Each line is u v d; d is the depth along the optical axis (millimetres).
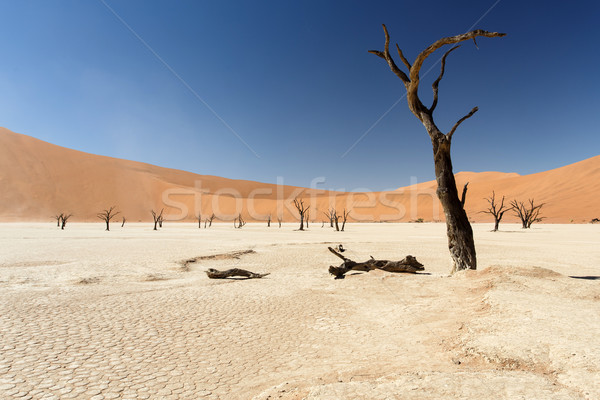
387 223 100312
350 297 10109
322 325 7508
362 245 27562
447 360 5199
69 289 11055
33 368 5281
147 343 6430
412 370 4777
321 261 18453
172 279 13203
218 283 12391
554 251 22469
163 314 8383
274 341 6547
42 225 71500
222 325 7547
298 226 81625
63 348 6133
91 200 109312
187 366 5410
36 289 10984
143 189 124062
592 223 74750
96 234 42156
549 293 8047
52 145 128875
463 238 11914
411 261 13461
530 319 6117
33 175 108062
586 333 5293
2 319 7805
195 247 25203
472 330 6055
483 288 8914
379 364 5242
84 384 4762
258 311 8672
